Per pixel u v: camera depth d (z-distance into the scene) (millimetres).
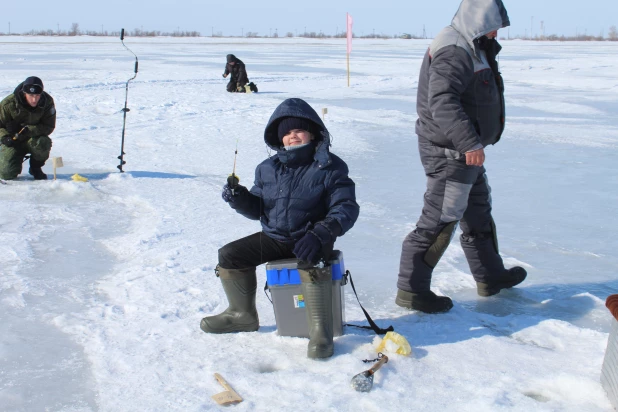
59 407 3207
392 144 11289
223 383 3328
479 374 3412
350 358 3557
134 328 4070
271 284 3766
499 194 7926
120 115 14258
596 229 6508
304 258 3461
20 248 5711
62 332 4051
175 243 5832
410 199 7680
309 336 3766
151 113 14516
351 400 3152
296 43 80000
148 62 33406
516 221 6789
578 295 4719
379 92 20188
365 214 7027
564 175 8961
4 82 20000
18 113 8055
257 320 3980
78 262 5418
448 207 4176
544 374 3410
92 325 4117
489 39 4082
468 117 3902
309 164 3695
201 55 42438
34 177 8461
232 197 3689
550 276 5203
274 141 3758
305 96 18812
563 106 16562
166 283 4832
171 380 3412
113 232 6293
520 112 15547
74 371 3568
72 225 6504
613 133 12500
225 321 3930
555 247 5953
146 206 7191
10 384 3430
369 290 4824
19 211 6953
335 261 3682
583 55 44562
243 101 16938
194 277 4953
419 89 4215
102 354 3721
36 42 67938
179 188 7992
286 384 3320
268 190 3770
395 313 4352
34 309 4418
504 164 9672
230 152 10414
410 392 3230
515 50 54750
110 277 5066
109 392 3316
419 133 4250
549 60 37281
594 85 22031
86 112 14570
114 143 11164
